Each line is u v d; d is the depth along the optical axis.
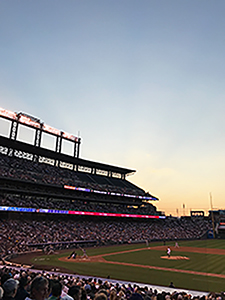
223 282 20.78
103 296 4.71
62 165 78.69
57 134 74.38
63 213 56.94
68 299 5.12
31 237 47.03
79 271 26.70
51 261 33.59
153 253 43.06
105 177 89.81
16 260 33.84
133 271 26.97
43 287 4.24
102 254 41.41
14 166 60.84
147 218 83.44
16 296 5.43
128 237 65.38
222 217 97.19
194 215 107.06
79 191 67.44
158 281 22.19
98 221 68.38
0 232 44.12
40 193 58.56
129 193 81.81
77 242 53.00
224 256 39.97
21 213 51.91
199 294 16.56
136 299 5.09
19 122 64.56
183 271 27.14
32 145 65.25
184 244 61.00
